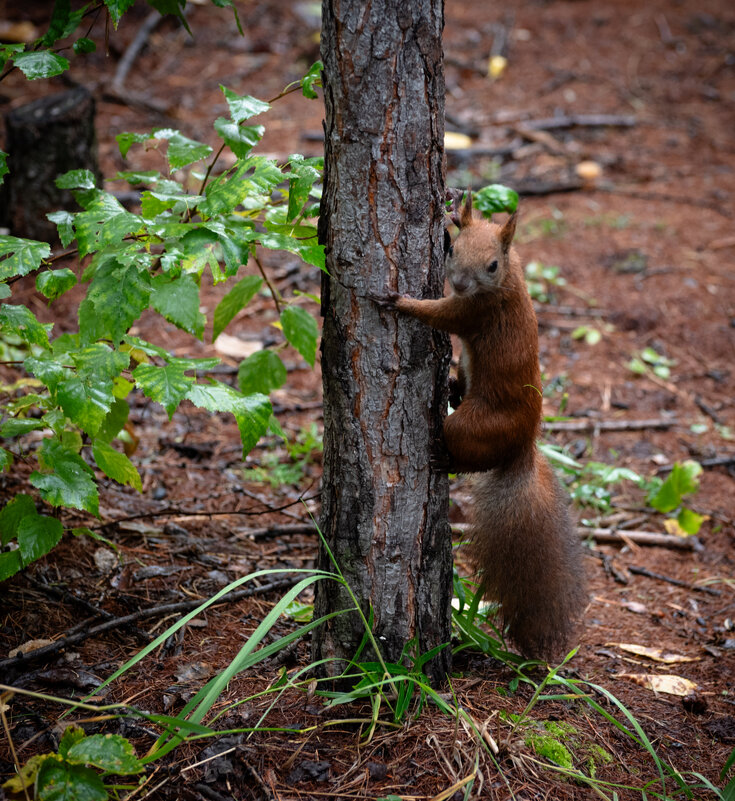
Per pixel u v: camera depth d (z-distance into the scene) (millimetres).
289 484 6961
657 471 7621
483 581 4883
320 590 4430
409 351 4098
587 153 13461
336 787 3758
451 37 16859
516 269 4523
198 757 3906
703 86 15773
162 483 6703
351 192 3895
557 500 4977
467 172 12367
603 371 9016
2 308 3975
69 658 4559
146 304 3768
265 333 8891
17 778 3518
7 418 5082
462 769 3865
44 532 4203
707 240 11312
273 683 4496
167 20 15797
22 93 13016
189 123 12945
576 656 5387
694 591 6305
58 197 9141
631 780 4117
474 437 4477
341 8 3689
